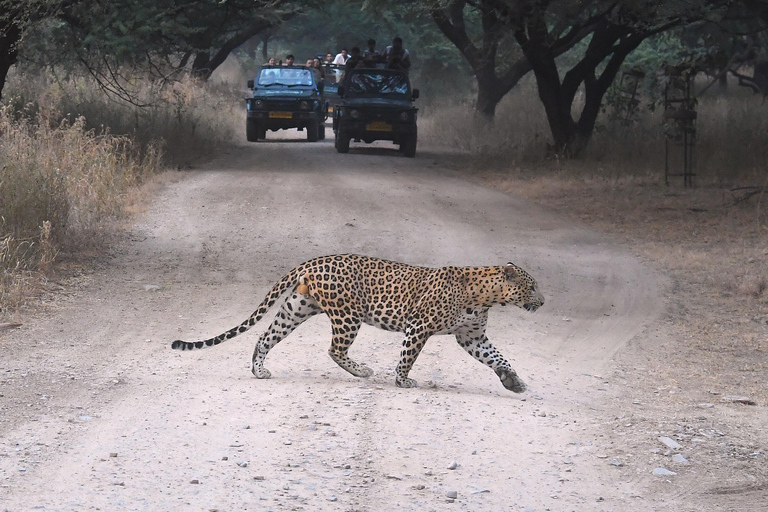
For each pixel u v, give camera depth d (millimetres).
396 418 6879
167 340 9438
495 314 11320
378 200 19094
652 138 26922
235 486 5434
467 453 6188
